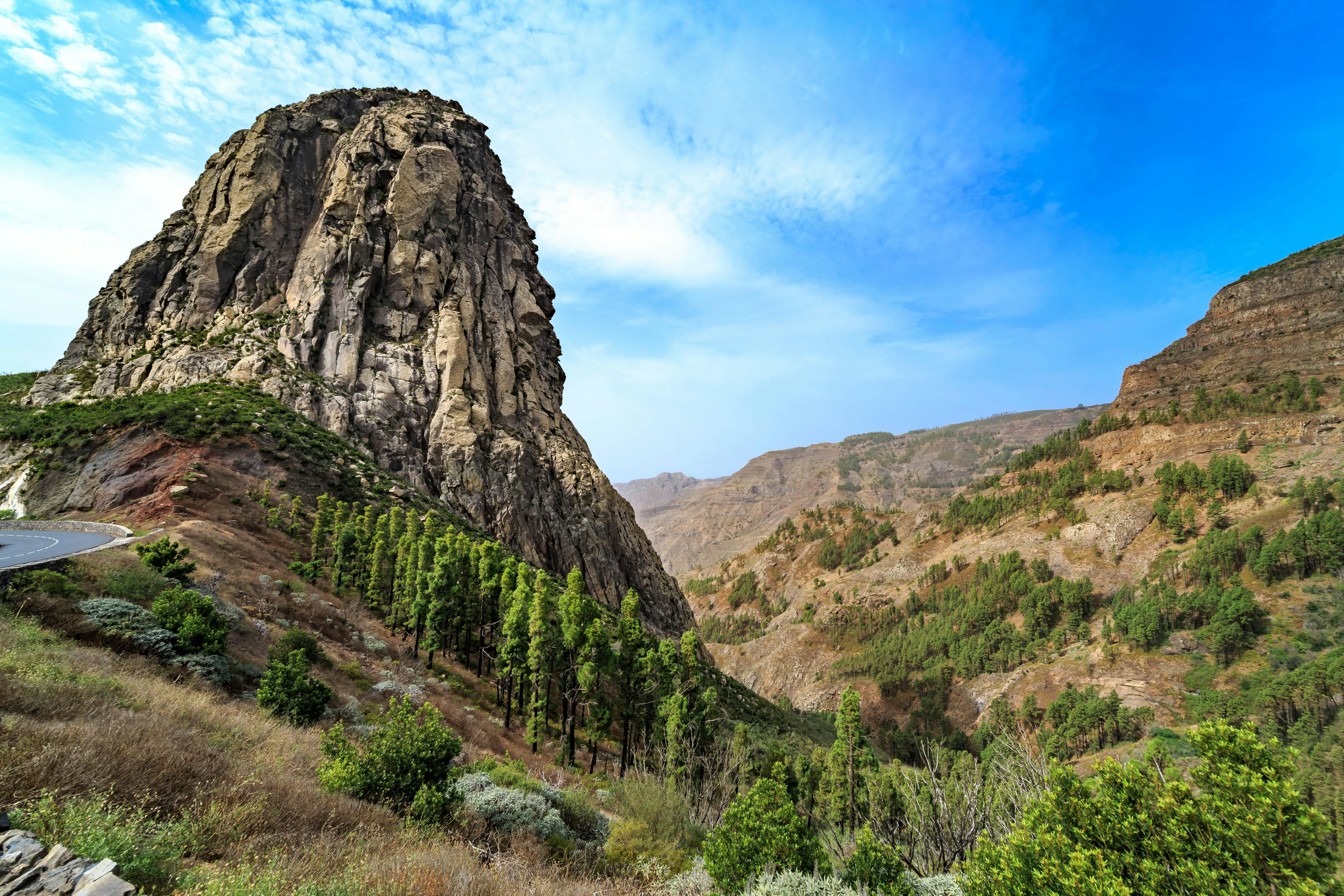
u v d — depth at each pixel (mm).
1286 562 148375
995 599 197000
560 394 108438
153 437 56250
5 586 22219
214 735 15297
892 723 168750
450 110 114938
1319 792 66062
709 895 13039
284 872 8688
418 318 87312
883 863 12055
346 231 89000
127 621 23203
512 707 41625
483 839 14734
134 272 87312
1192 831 8688
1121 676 140500
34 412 69312
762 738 59031
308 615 38562
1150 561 182250
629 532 93375
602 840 18297
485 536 69875
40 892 6191
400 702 31516
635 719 36438
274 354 77250
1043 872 9102
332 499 59250
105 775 9680
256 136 92938
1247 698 112500
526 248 112812
